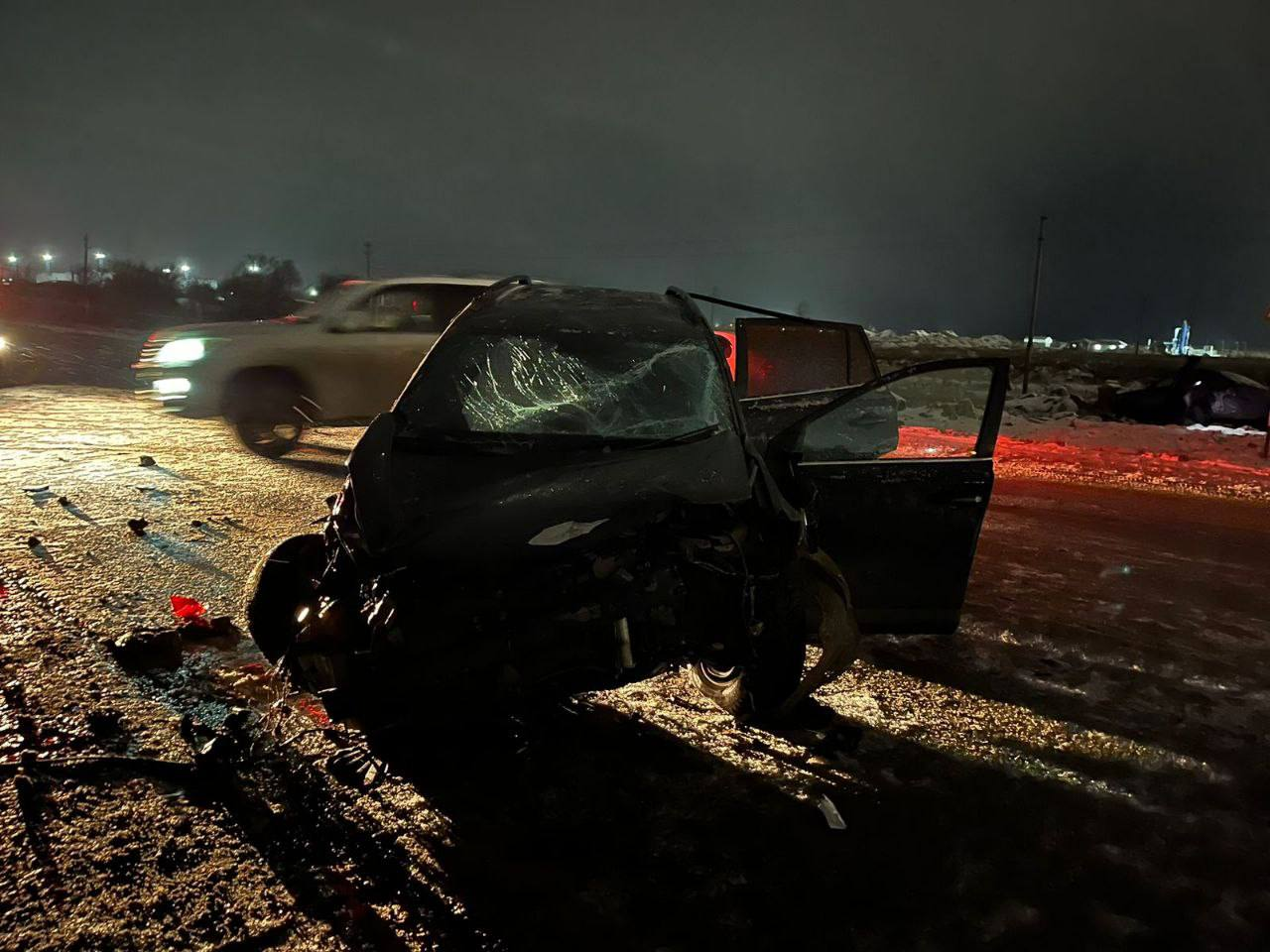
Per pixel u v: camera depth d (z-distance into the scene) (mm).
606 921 2699
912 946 2656
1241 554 7680
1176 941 2725
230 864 2867
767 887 2904
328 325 10438
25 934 2506
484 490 3469
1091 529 8516
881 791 3529
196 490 8219
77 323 52000
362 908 2691
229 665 4352
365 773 3447
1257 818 3443
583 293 4910
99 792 3211
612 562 3209
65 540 6273
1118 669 4918
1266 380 32562
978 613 5805
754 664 3398
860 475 4246
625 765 3623
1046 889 2959
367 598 3236
